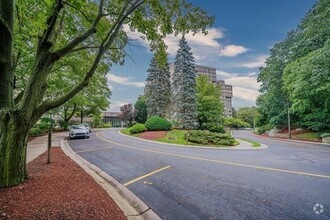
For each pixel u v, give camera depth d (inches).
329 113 1008.9
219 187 245.8
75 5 217.8
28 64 531.5
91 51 500.7
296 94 983.6
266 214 175.2
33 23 269.4
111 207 174.6
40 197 179.8
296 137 1206.9
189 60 1215.6
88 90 1343.5
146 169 336.5
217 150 597.6
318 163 391.2
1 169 206.4
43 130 1117.1
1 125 208.7
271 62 1455.5
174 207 189.5
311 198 209.6
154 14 304.3
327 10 874.1
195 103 1186.6
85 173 285.4
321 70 799.1
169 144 744.3
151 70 1568.7
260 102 1940.2
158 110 1521.9
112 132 1311.5
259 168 343.9
